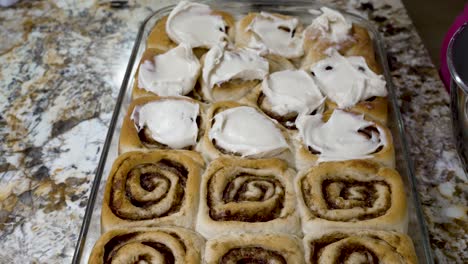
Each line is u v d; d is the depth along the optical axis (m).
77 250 0.33
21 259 0.36
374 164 0.37
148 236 0.32
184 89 0.42
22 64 0.50
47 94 0.47
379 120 0.40
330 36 0.46
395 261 0.31
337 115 0.40
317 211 0.34
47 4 0.57
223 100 0.43
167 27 0.47
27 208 0.38
